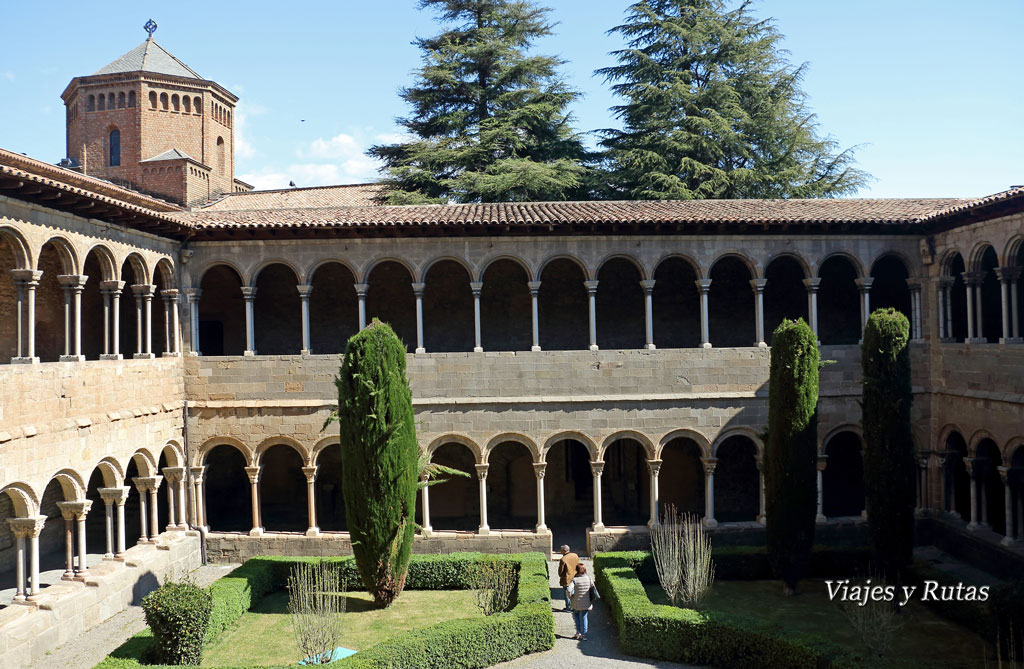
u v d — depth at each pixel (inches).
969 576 920.3
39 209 740.7
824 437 1049.5
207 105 1766.7
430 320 1206.3
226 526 1179.3
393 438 822.5
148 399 938.7
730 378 1042.7
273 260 1038.4
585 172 1749.5
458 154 1717.5
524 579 830.5
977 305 977.5
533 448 1027.9
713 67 1768.0
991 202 874.1
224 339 1210.6
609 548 1026.1
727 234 1046.4
